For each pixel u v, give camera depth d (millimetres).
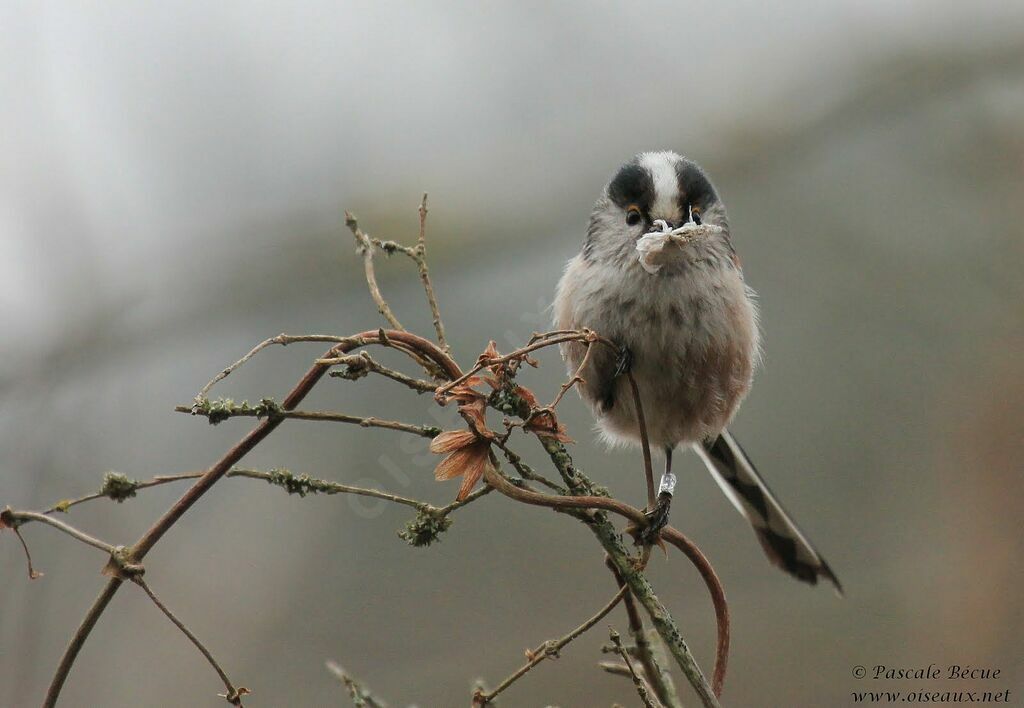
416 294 13070
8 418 11617
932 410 12906
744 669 10992
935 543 12258
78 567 10719
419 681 10789
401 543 11672
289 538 11633
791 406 13133
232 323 12797
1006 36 13773
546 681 10758
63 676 4824
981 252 13328
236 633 10922
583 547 11992
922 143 13797
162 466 11719
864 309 13367
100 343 12148
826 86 13930
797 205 13781
